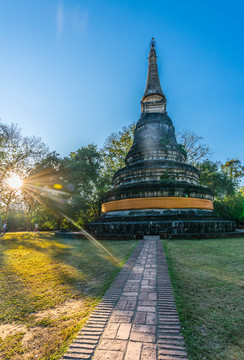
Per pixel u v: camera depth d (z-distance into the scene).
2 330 3.68
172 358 2.71
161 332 3.28
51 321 3.84
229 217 24.81
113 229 14.72
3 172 26.55
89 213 33.69
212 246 10.15
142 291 4.84
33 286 5.51
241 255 8.22
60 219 29.22
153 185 16.17
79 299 4.68
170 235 13.11
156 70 26.45
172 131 22.31
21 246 12.70
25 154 28.08
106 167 34.12
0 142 25.78
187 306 4.11
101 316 3.79
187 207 15.96
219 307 4.07
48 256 9.18
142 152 20.33
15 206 33.03
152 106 24.19
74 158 34.16
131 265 7.03
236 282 5.32
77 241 14.48
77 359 2.79
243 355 2.83
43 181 28.00
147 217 14.82
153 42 27.58
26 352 3.08
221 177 31.05
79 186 30.50
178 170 18.64
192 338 3.15
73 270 6.82
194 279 5.54
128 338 3.15
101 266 7.20
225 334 3.27
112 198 18.34
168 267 6.66
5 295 5.02
